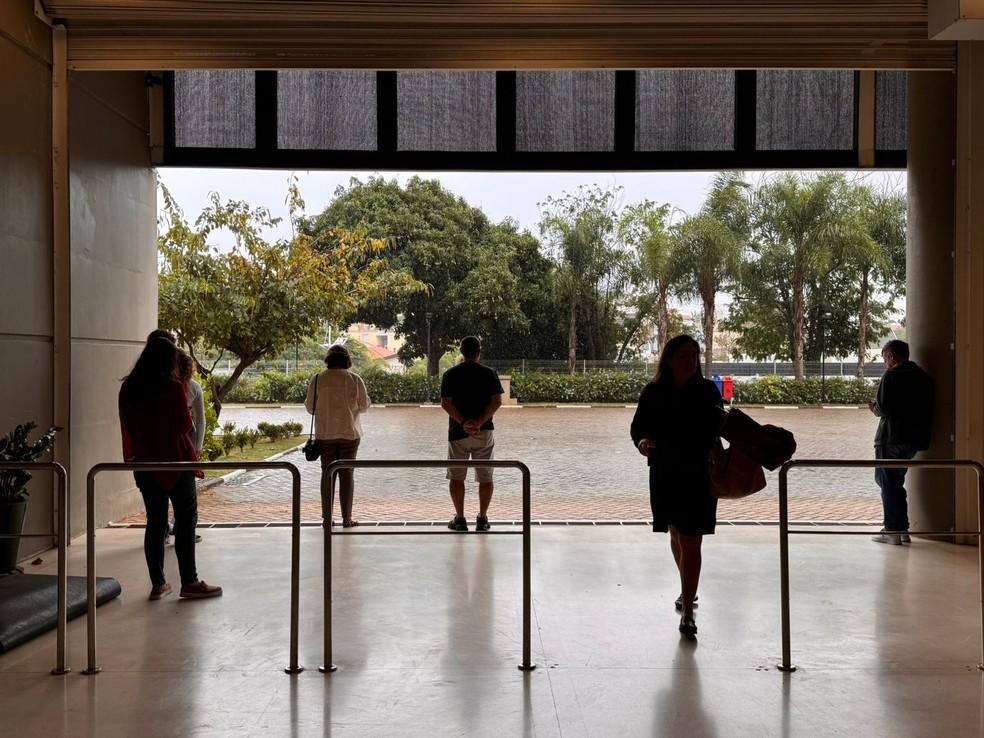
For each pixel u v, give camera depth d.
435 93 9.48
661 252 35.94
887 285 37.62
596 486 12.66
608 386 33.66
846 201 36.38
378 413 28.28
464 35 7.75
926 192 8.37
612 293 39.06
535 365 36.00
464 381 8.48
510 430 22.22
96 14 7.64
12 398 7.09
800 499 11.44
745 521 9.17
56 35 7.71
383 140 9.49
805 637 5.15
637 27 7.75
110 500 8.85
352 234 17.22
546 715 3.98
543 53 7.76
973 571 6.88
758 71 9.45
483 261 38.53
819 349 38.03
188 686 4.35
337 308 15.33
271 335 14.58
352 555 7.41
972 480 7.95
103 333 8.62
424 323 38.66
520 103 9.46
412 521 9.43
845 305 37.69
